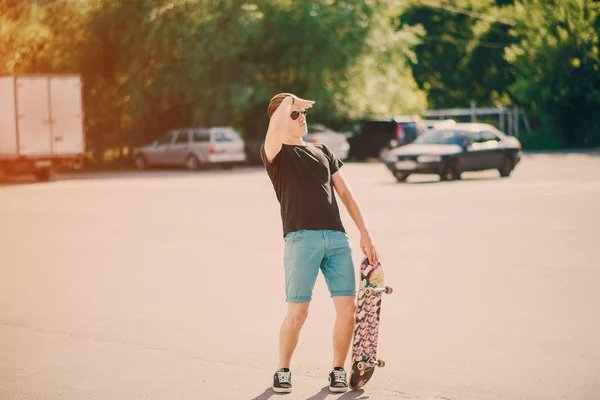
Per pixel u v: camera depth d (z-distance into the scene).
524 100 68.75
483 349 8.91
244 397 7.51
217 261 15.24
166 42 55.06
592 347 8.91
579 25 65.81
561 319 10.20
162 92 56.50
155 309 11.26
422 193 28.97
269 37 56.56
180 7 54.97
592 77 66.19
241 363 8.62
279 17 56.22
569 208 23.17
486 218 21.14
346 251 7.59
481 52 80.69
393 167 35.81
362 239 7.59
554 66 66.31
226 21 55.47
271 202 27.53
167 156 52.00
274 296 11.99
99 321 10.59
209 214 23.70
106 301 11.83
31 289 12.84
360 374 7.53
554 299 11.36
